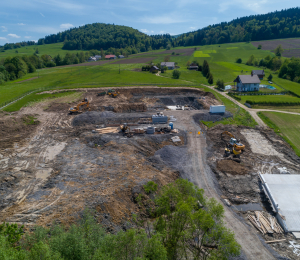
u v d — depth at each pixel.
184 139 40.59
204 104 61.41
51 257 10.84
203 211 14.61
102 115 49.53
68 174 28.08
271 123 49.81
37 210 21.33
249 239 20.61
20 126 43.69
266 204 25.77
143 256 12.24
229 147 36.50
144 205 23.03
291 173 31.58
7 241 12.50
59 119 49.12
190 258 17.61
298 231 21.84
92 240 13.93
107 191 23.72
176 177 29.62
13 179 27.06
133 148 35.69
